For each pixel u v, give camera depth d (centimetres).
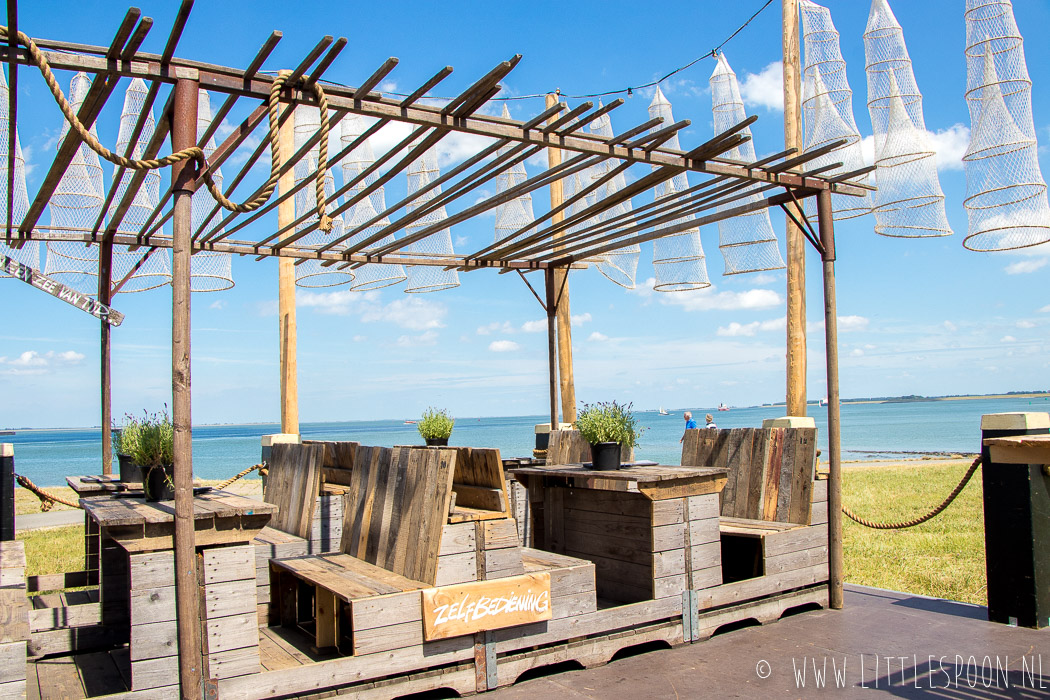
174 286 323
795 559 520
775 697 367
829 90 691
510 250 706
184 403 320
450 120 371
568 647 414
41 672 412
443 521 382
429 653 369
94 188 589
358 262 699
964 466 2264
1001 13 519
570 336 1066
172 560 334
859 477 1861
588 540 540
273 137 343
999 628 479
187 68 323
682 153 455
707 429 648
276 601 482
